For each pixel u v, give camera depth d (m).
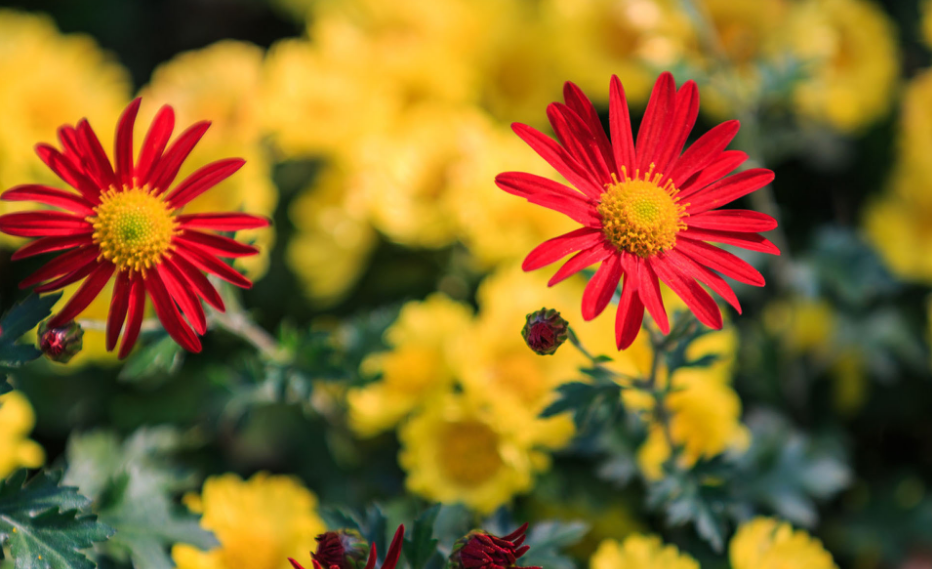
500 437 0.57
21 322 0.49
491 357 0.58
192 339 0.48
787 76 0.61
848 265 0.65
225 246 0.49
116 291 0.49
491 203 0.62
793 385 0.65
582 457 0.60
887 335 0.65
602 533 0.59
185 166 0.64
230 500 0.56
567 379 0.58
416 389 0.59
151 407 0.65
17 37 0.66
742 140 0.62
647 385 0.52
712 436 0.58
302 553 0.55
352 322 0.60
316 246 0.66
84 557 0.49
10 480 0.49
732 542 0.57
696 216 0.49
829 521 0.64
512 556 0.47
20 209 0.62
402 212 0.63
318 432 0.63
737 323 0.66
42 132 0.64
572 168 0.48
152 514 0.53
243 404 0.57
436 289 0.66
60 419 0.65
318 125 0.65
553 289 0.59
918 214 0.66
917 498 0.64
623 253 0.48
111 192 0.48
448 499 0.56
